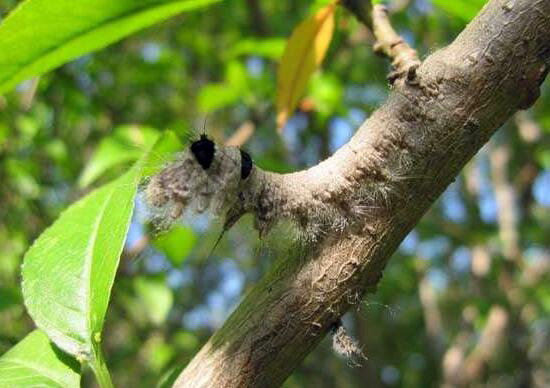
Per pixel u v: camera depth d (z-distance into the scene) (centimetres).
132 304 66
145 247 41
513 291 88
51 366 28
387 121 26
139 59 83
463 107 25
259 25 80
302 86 36
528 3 25
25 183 70
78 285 28
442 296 120
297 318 25
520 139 96
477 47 25
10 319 54
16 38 29
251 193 25
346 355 26
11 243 71
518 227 96
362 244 26
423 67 26
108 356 84
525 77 25
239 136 62
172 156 27
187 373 26
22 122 67
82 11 29
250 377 25
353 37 68
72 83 70
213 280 119
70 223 30
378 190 26
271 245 26
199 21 91
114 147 46
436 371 121
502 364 108
